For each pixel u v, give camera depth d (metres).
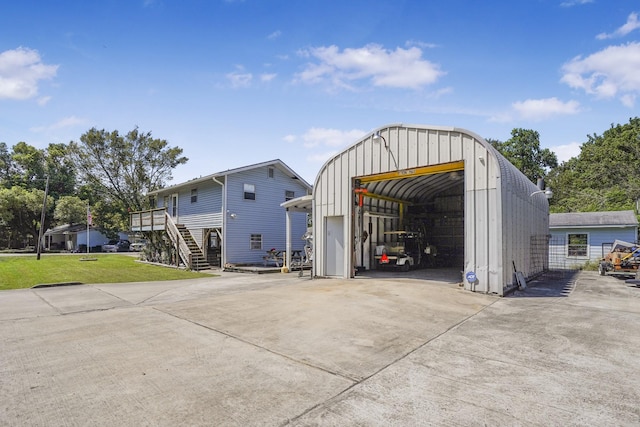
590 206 27.28
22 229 39.75
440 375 3.84
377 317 6.40
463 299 8.12
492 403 3.17
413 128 10.46
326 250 12.73
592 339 5.18
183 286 11.30
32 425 2.77
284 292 8.93
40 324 6.08
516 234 10.38
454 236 18.59
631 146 28.30
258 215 19.62
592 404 3.15
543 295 9.03
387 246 15.14
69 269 16.64
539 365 4.14
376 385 3.58
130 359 4.30
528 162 37.25
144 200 39.69
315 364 4.17
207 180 19.30
